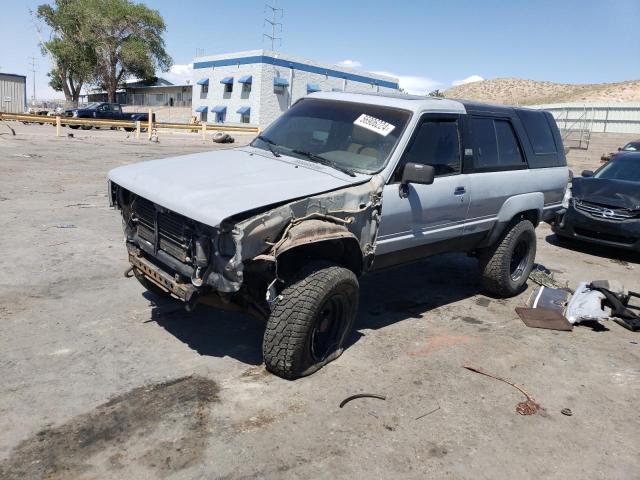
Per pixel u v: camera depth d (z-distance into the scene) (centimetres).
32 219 801
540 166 632
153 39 6022
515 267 626
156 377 382
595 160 2636
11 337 425
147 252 414
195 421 333
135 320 473
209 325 475
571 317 545
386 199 434
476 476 304
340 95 523
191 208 347
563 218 882
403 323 519
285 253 398
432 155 483
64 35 5972
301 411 352
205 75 5022
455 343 479
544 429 355
